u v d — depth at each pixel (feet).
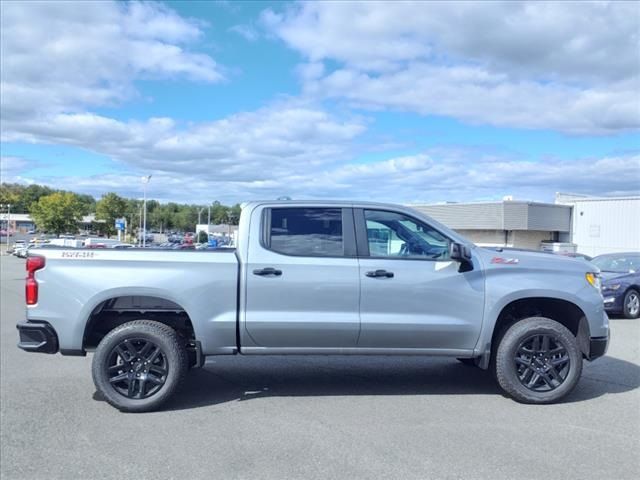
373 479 12.53
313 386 20.38
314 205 18.63
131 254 17.83
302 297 17.81
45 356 25.93
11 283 70.44
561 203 126.31
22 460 13.67
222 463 13.44
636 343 29.50
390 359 25.03
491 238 128.67
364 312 17.93
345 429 15.70
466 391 19.65
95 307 17.65
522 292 18.21
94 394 19.44
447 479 12.50
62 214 280.10
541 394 17.94
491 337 18.30
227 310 17.79
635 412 17.25
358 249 18.28
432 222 18.78
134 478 12.67
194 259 17.84
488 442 14.69
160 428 15.90
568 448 14.29
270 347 18.04
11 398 18.93
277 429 15.74
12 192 459.32
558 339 18.04
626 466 13.23
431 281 18.06
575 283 18.58
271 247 18.12
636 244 115.03
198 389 19.99
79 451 14.23
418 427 15.84
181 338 18.17
